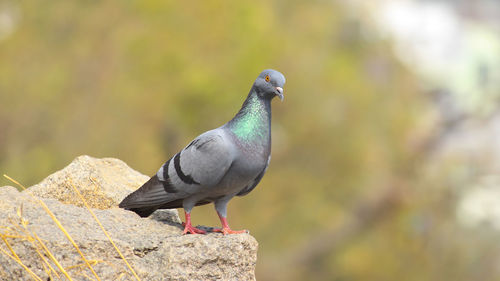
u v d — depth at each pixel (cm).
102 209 627
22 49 1596
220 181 579
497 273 1512
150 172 1418
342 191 1622
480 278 1516
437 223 1600
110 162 713
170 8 1592
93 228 547
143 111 1480
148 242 550
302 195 1581
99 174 648
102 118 1473
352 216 1614
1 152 1462
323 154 1622
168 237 557
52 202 566
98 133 1458
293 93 1628
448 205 1633
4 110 1493
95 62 1553
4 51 1602
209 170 568
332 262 1565
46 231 513
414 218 1603
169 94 1505
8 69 1567
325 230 1580
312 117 1627
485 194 1642
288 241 1542
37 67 1573
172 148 1483
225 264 553
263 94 593
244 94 1527
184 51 1549
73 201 619
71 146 1448
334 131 1636
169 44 1549
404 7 2055
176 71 1527
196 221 1378
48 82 1530
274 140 1606
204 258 545
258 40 1588
